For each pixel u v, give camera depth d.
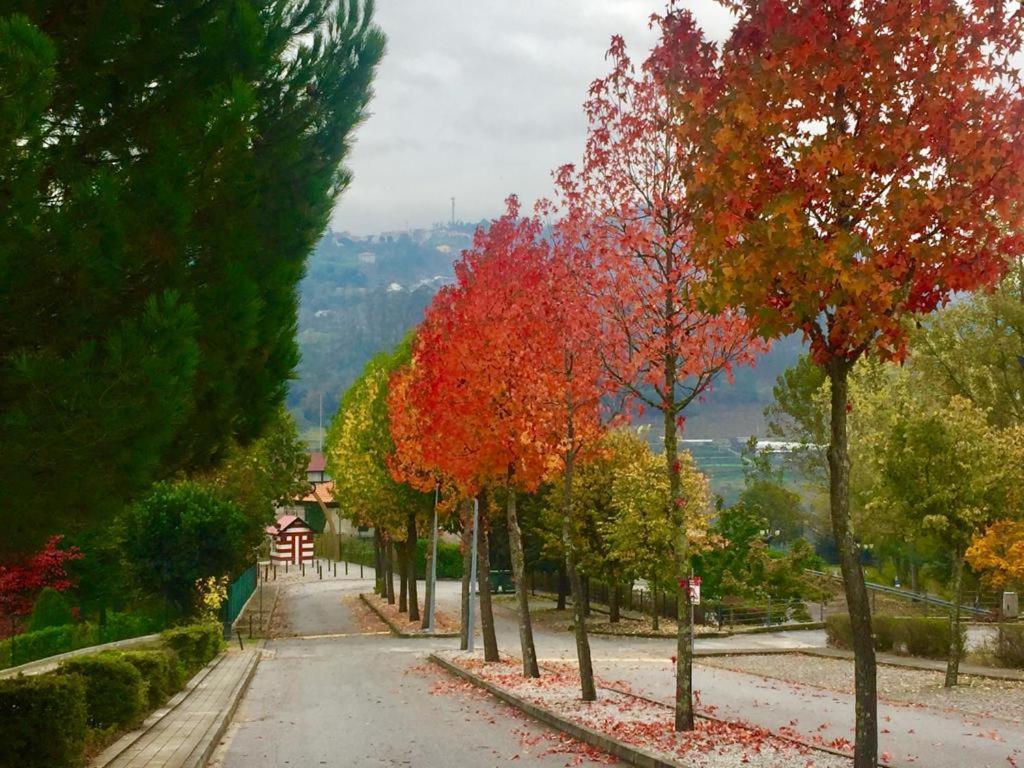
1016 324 38.81
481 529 31.05
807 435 50.19
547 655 34.12
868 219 9.05
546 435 19.31
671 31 9.91
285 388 14.28
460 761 13.28
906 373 43.91
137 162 10.39
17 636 34.25
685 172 9.98
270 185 13.59
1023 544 22.55
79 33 9.61
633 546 43.81
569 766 12.74
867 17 8.95
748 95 9.03
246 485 48.25
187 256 10.20
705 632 44.38
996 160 8.78
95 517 8.66
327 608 62.28
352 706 20.14
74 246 8.10
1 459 7.80
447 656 30.95
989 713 18.33
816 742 13.80
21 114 7.04
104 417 7.84
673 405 14.80
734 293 9.11
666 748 13.09
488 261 23.67
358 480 49.47
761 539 38.97
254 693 23.16
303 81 13.96
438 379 24.17
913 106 9.05
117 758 12.66
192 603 42.69
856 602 9.25
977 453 23.45
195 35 10.77
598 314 15.44
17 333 8.52
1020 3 8.79
